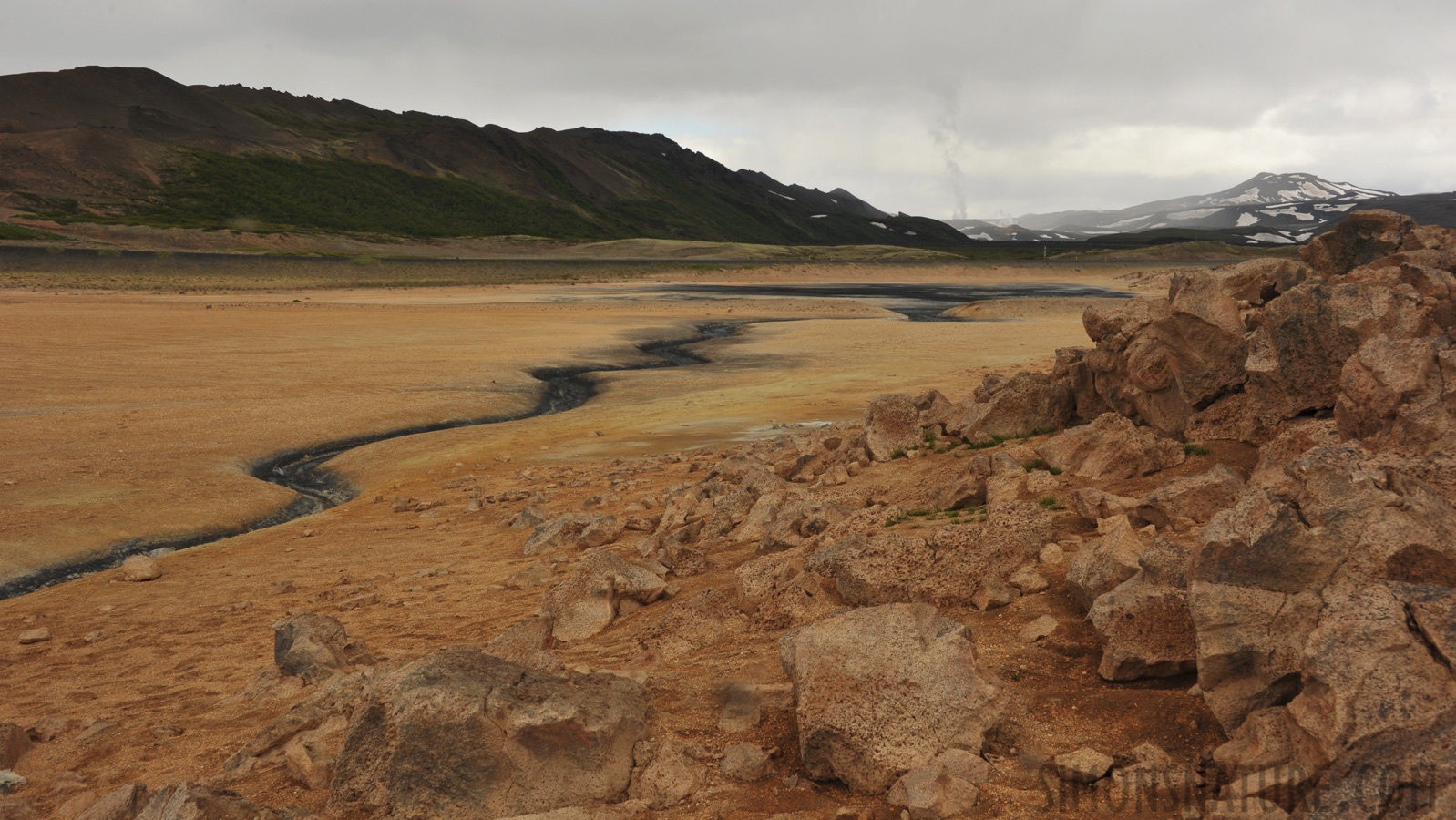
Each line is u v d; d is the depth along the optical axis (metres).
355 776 6.15
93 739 8.75
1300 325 11.56
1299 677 5.47
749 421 31.70
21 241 133.75
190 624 13.83
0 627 14.53
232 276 118.56
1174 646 6.28
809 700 5.88
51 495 23.00
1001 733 5.82
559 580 13.90
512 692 5.94
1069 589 8.02
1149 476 12.02
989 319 79.38
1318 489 6.12
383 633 11.80
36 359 44.06
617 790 5.80
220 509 23.09
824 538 11.70
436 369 45.47
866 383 39.84
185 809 5.41
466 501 22.44
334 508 23.27
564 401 40.56
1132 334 15.09
